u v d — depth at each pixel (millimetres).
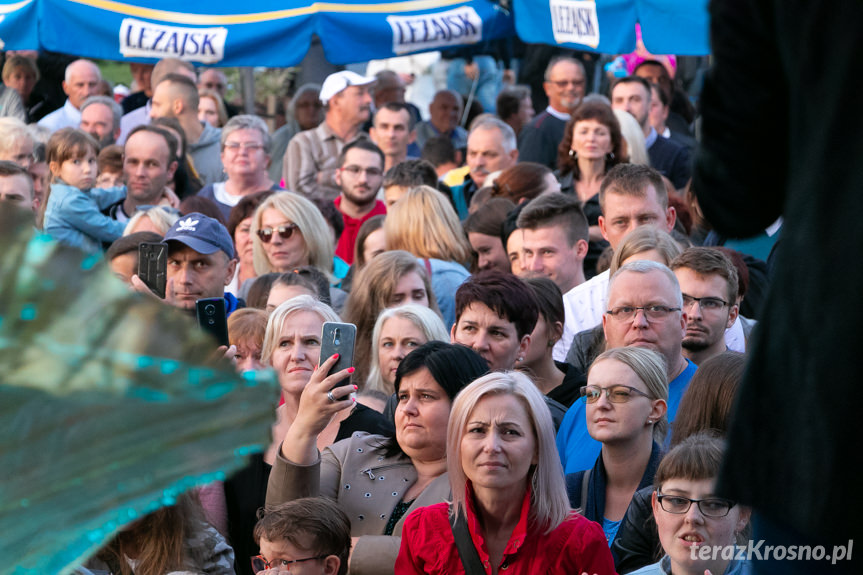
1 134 14906
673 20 15922
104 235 14492
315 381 6750
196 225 10055
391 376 8844
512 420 6016
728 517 5715
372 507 7160
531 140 20109
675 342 8273
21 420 1030
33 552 1103
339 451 7566
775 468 1933
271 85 28656
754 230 2250
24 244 969
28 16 15289
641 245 9539
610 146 14984
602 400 7125
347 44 15898
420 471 7332
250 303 10758
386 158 19969
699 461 5730
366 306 9859
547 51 26203
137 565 5371
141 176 15008
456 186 18219
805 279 1897
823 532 1831
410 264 10000
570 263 11211
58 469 1071
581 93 20203
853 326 1808
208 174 19578
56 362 1007
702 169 2254
